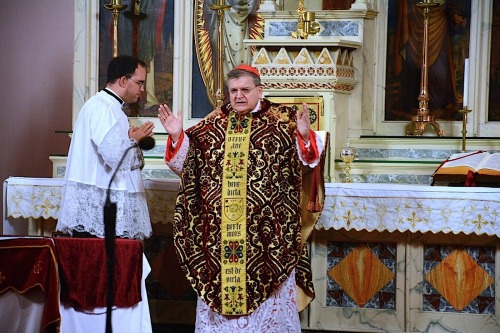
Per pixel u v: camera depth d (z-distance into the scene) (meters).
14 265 6.65
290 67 9.15
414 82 9.78
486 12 9.59
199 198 6.73
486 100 9.60
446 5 9.70
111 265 4.71
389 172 9.24
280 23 9.61
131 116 10.13
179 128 6.73
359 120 9.62
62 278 6.76
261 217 6.59
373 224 7.64
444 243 7.79
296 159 6.66
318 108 9.09
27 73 12.07
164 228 8.17
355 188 7.66
